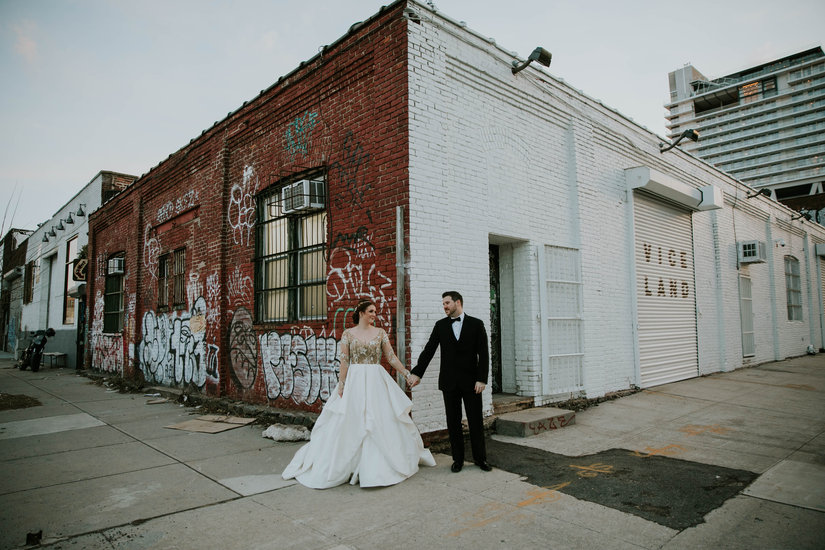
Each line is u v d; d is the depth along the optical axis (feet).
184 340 34.14
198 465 16.85
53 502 13.50
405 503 13.14
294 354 24.08
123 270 45.93
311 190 22.67
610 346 29.48
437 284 19.80
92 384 41.68
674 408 25.93
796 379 37.19
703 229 42.39
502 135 24.18
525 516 12.27
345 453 14.64
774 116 352.49
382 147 20.25
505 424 20.57
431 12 20.62
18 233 95.45
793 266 62.69
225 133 30.35
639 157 35.06
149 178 40.75
